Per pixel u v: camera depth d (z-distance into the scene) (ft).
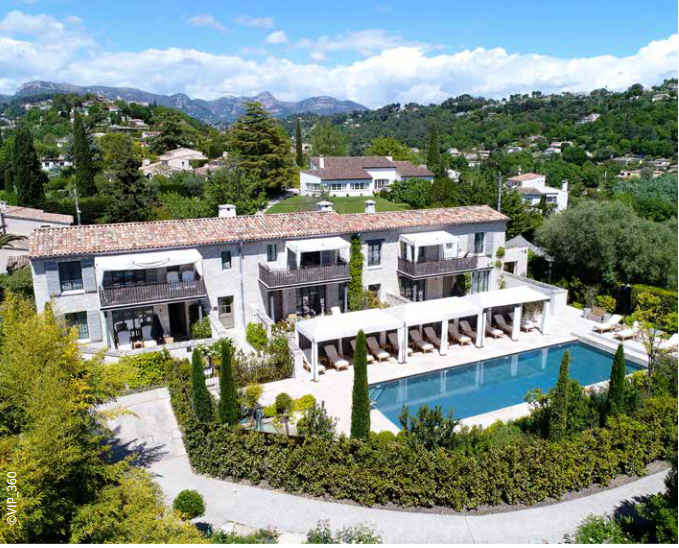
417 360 102.68
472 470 60.03
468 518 57.88
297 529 55.52
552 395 70.44
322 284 114.01
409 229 126.82
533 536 54.65
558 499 61.11
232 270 109.81
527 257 151.43
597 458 63.87
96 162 302.66
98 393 56.95
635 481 64.90
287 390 88.58
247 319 113.50
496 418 79.25
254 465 63.82
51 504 44.57
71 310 97.30
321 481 61.82
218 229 111.04
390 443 62.95
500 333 114.42
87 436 52.54
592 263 138.82
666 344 104.58
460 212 137.39
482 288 139.64
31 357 53.21
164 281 106.01
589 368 101.50
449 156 486.38
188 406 73.31
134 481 51.60
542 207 219.41
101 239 100.89
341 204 254.68
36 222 170.81
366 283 124.88
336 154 447.42
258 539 53.01
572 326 121.29
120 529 46.88
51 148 410.72
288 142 279.28
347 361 100.78
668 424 69.92
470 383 95.20
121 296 96.99
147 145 471.62
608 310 131.85
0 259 140.15
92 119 584.40
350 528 55.47
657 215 250.57
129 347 99.96
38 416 47.44
